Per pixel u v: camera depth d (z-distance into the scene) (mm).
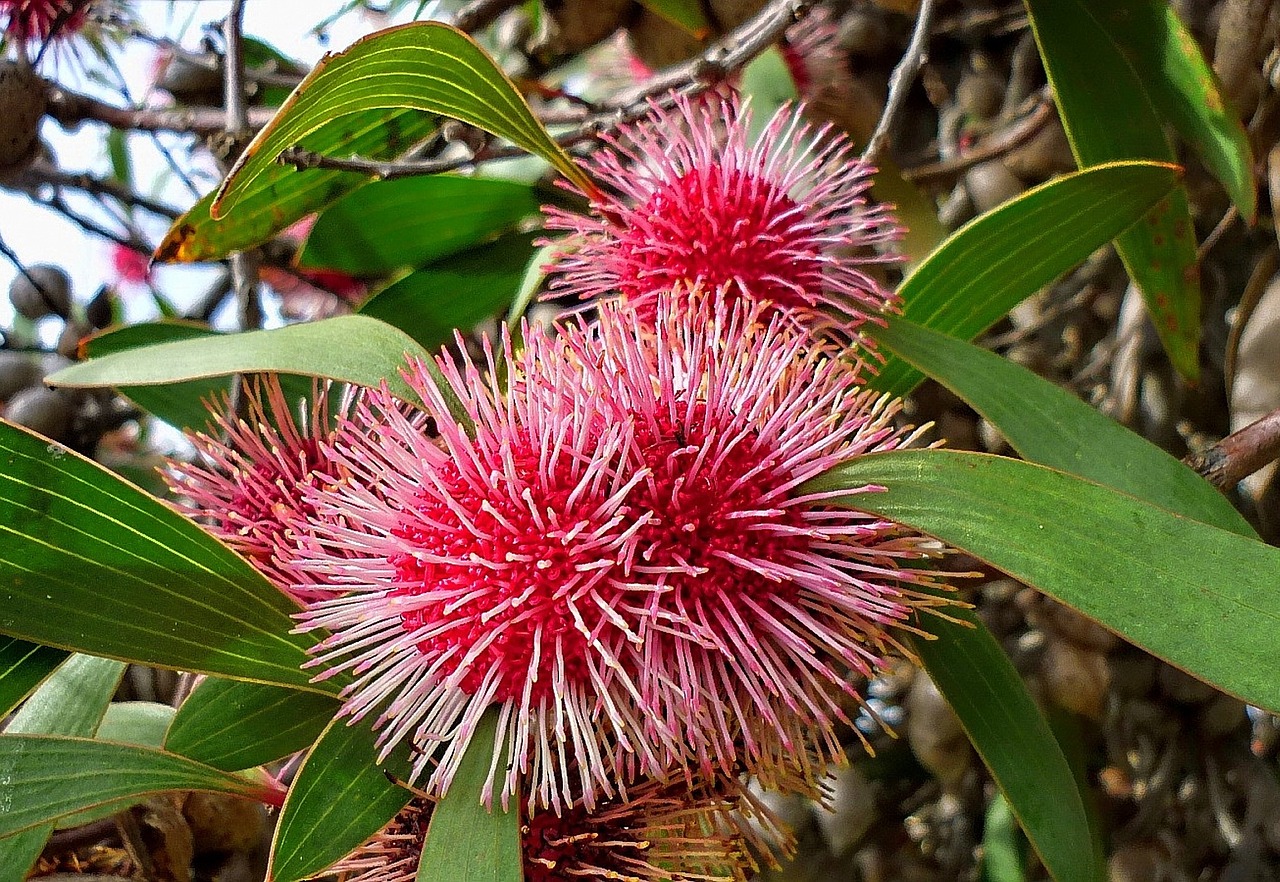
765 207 250
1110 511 189
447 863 188
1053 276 267
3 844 221
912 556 201
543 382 203
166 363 221
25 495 203
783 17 261
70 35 384
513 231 325
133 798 226
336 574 202
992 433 363
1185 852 353
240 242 292
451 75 223
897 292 261
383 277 396
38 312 372
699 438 202
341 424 221
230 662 210
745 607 197
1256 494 330
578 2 352
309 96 207
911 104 435
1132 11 267
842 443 210
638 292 250
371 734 210
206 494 245
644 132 263
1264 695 175
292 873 197
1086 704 338
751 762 202
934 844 371
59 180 342
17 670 214
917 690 349
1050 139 378
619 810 210
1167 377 368
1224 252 376
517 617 193
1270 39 329
